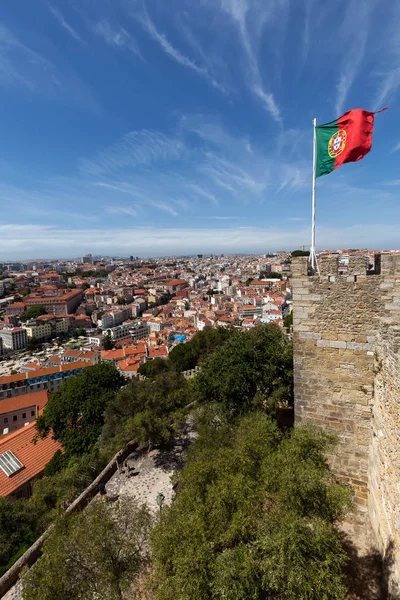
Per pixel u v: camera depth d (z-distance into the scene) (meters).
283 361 22.70
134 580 12.62
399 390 9.93
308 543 8.83
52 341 183.12
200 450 17.73
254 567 8.67
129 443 25.58
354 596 11.36
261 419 16.23
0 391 85.94
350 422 14.51
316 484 10.36
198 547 9.56
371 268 15.45
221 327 63.78
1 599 14.84
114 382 48.12
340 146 14.85
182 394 27.08
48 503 26.41
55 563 10.62
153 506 19.05
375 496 12.86
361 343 13.99
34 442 41.00
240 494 10.39
